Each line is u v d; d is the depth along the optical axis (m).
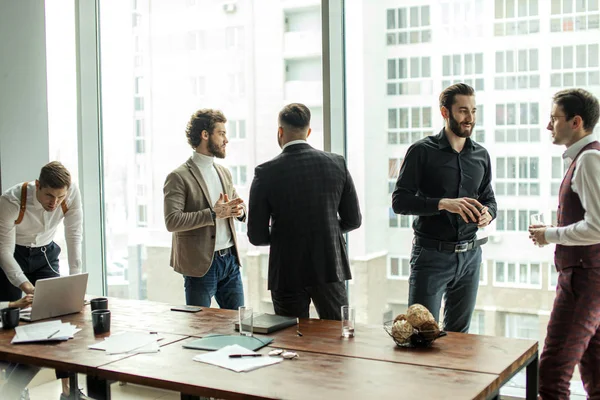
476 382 2.10
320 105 4.04
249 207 3.28
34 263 3.86
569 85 3.43
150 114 4.73
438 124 3.70
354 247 3.99
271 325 2.81
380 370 2.24
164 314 3.18
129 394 3.19
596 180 2.76
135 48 4.75
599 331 3.00
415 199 3.31
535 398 2.55
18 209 3.63
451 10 3.64
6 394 2.76
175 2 4.52
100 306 3.22
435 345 2.54
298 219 3.20
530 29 3.49
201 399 2.36
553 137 3.02
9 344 2.71
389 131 3.85
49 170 3.37
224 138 3.85
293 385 2.12
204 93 4.46
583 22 3.38
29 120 4.86
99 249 5.11
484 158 3.44
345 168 3.31
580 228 2.79
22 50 4.80
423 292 3.37
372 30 3.86
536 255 3.54
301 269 3.22
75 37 5.01
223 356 2.44
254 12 4.21
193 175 3.82
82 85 5.03
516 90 3.54
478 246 3.43
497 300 3.66
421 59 3.73
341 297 3.24
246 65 4.28
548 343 3.01
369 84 3.89
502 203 3.63
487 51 3.58
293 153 3.25
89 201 5.09
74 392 2.92
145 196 4.84
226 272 3.88
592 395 3.08
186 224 3.67
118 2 4.82
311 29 4.04
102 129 5.04
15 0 4.75
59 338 2.74
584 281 2.89
